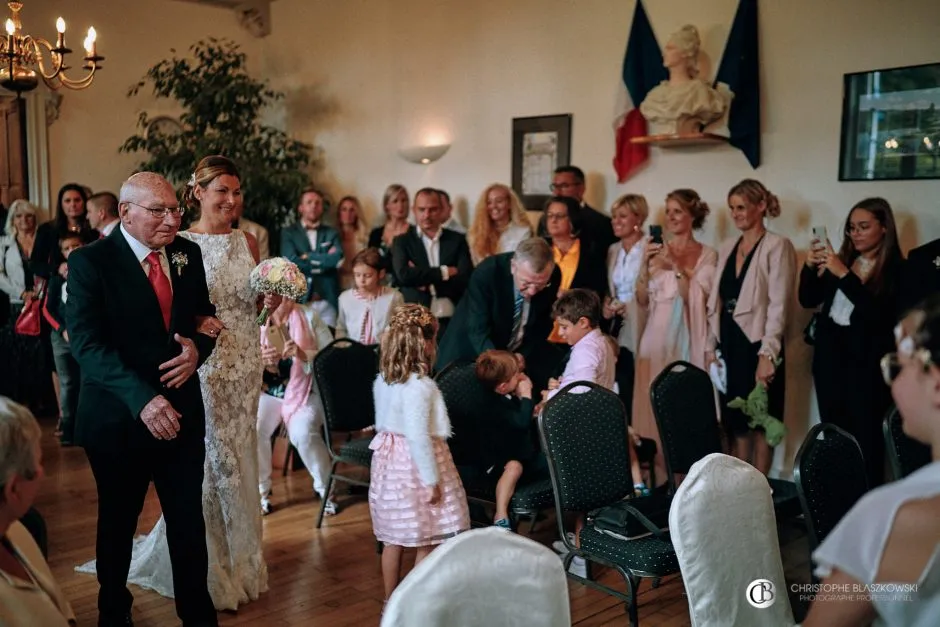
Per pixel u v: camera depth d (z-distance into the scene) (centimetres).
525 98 636
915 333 132
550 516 447
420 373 314
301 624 324
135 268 279
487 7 655
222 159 329
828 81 480
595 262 494
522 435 371
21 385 664
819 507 246
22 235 658
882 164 464
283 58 826
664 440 356
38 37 725
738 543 219
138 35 780
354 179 777
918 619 126
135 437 284
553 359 420
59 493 483
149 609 335
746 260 459
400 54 725
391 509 317
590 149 597
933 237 448
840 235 482
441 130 698
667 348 480
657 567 286
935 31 441
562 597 160
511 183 648
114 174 779
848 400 432
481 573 153
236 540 340
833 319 439
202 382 324
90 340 271
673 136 521
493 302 409
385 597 331
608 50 581
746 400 452
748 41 504
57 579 363
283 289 319
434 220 577
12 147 723
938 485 129
